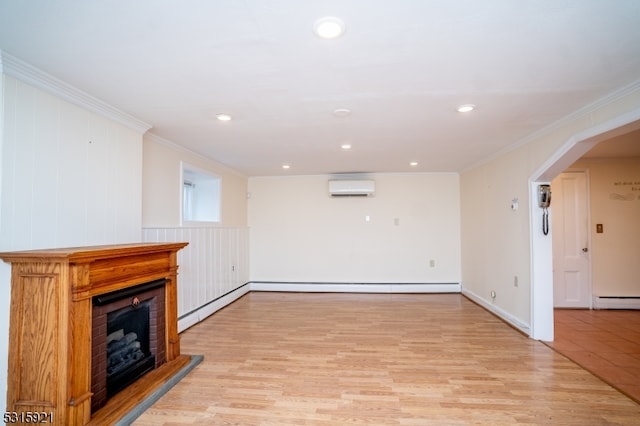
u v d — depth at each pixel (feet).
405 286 19.22
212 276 15.14
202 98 7.89
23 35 5.21
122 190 8.98
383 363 9.36
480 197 16.06
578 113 8.75
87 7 4.51
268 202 20.21
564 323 13.15
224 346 10.80
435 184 19.26
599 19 4.83
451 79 6.89
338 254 19.71
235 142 12.12
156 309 8.56
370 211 19.56
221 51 5.74
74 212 7.46
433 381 8.26
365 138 11.63
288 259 19.99
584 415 6.77
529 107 8.50
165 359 8.82
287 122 9.74
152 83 7.05
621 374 8.59
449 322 13.39
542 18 4.81
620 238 15.35
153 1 4.40
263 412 6.95
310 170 18.45
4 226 5.99
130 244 8.20
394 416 6.78
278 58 6.00
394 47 5.62
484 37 5.32
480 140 11.91
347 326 12.94
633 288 15.29
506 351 10.21
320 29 5.08
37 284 5.90
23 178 6.34
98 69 6.40
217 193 16.53
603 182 15.40
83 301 6.13
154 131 10.64
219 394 7.68
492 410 6.97
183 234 12.64
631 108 7.25
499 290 13.97
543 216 11.22
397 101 8.11
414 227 19.33
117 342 7.61
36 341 5.86
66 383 5.81
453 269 19.10
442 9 4.60
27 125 6.41
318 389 7.89
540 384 8.08
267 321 13.70
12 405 5.87
